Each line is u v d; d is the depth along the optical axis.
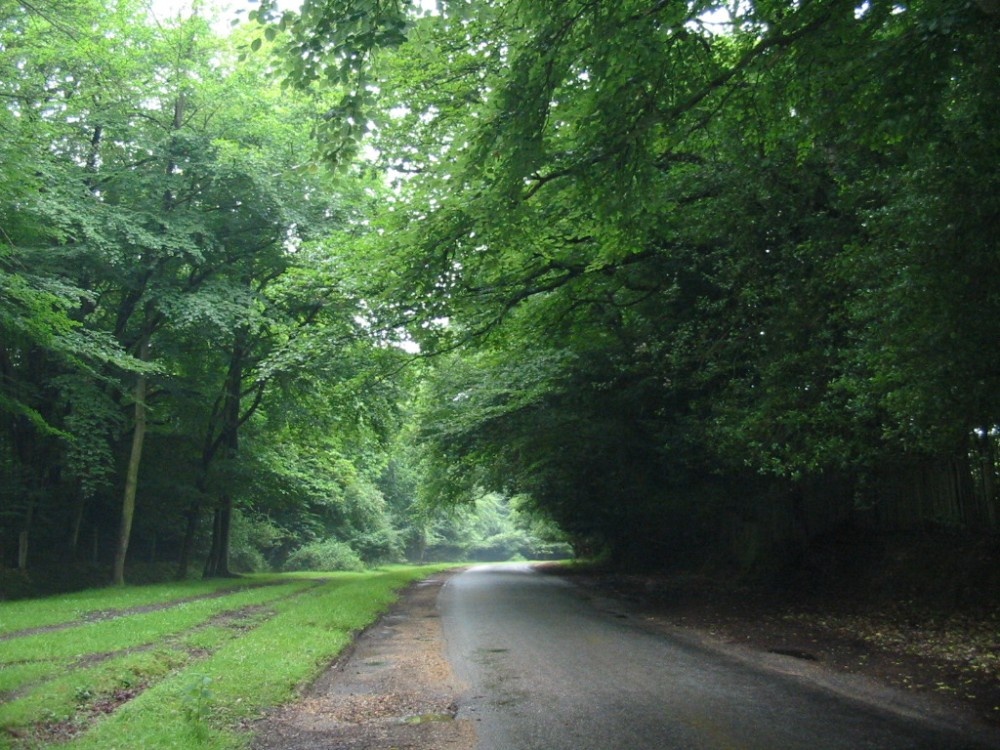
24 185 18.73
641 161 8.71
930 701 7.19
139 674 8.53
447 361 23.83
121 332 25.91
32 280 19.75
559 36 7.42
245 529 41.50
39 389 24.70
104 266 22.92
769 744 5.87
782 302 10.79
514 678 8.80
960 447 10.27
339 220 25.48
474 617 15.49
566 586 24.69
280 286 19.20
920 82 7.69
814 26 7.68
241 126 25.06
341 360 21.75
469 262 12.15
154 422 29.52
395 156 14.02
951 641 9.92
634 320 16.06
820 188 10.87
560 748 5.94
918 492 14.80
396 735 6.51
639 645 11.12
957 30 6.96
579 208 11.48
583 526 31.66
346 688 8.59
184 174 24.53
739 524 23.12
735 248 11.77
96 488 26.27
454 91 12.75
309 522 48.66
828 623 12.38
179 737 5.88
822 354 10.23
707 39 8.85
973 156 7.25
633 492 21.17
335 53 7.43
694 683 8.24
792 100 9.32
